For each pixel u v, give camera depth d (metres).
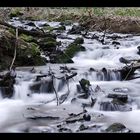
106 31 20.98
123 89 11.32
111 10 26.02
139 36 19.97
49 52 14.80
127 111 10.02
